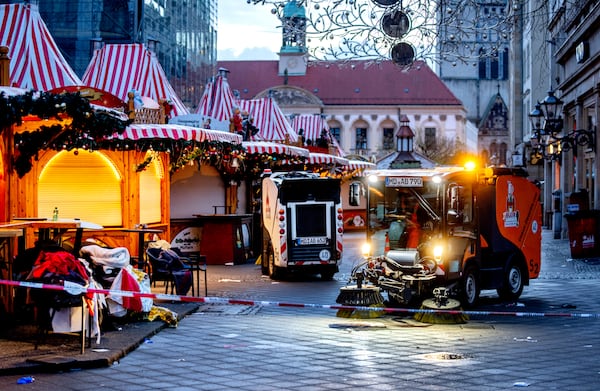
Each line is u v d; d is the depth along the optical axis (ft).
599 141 106.11
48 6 164.04
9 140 46.03
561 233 136.26
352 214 185.57
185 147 70.64
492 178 60.29
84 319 37.32
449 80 519.19
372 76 443.73
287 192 76.84
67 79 76.59
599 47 103.55
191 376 33.47
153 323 45.34
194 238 95.81
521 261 62.34
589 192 116.78
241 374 33.94
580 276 77.92
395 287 54.60
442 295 50.98
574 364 36.55
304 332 45.09
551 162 167.43
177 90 200.34
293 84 436.76
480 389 31.55
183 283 56.03
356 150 433.89
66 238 62.69
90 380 32.55
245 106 161.79
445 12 58.03
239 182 100.78
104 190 67.21
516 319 51.44
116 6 165.37
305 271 77.25
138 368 34.96
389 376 33.73
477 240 58.08
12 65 75.82
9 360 34.68
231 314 52.19
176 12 199.00
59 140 49.47
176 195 97.04
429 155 398.83
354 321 49.60
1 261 43.34
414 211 56.90
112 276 43.57
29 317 43.91
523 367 35.81
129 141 65.26
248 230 99.14
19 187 62.23
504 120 516.73
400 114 435.12
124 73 97.66
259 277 79.05
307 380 32.89
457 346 41.04
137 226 65.26
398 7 57.16
